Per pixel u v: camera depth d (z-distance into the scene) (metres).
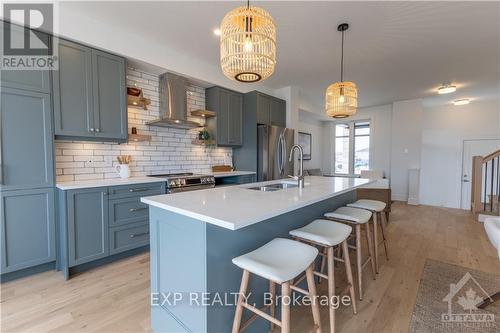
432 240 3.39
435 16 2.44
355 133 7.45
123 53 2.78
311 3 2.25
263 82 4.55
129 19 2.55
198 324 1.29
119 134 2.79
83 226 2.35
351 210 2.28
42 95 2.25
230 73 1.77
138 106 3.22
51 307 1.83
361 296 1.97
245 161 4.40
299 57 3.43
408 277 2.34
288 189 2.09
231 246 1.36
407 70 3.92
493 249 3.06
